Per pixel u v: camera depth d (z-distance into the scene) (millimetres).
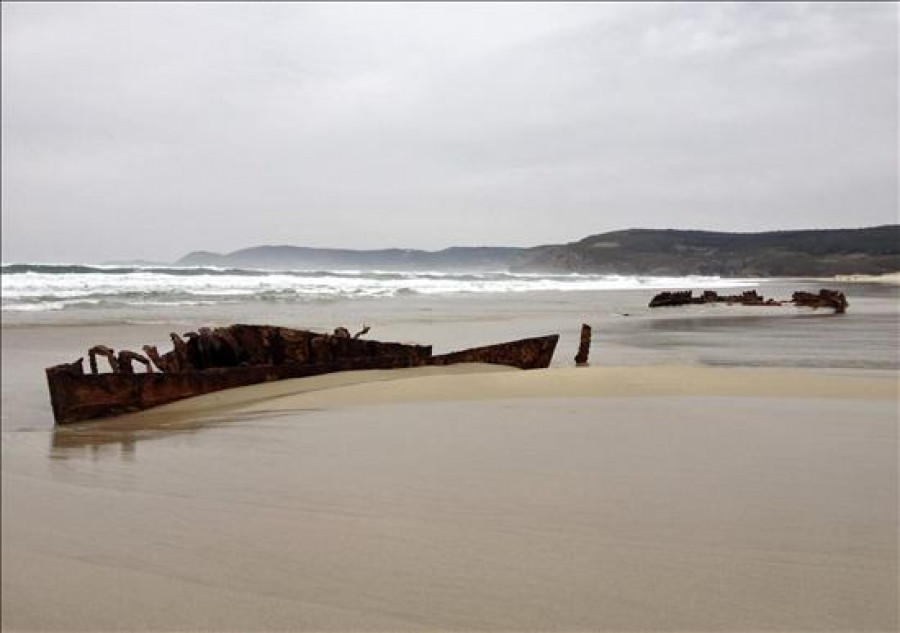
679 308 29266
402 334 18703
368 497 4156
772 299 29547
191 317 25000
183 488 4668
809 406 6844
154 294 37250
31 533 3941
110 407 8570
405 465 4824
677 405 6957
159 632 2822
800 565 2988
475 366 11727
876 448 5016
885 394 7555
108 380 8586
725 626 2521
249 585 3146
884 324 17578
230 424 6941
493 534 3473
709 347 13930
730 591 2777
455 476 4496
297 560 3354
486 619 2693
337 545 3479
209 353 10859
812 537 3291
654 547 3225
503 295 43000
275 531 3740
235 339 11164
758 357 11961
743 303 29203
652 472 4438
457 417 6590
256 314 26438
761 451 4969
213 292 39844
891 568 2943
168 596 3113
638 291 49438
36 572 3434
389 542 3465
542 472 4504
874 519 3518
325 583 3102
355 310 28656
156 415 8391
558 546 3283
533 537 3404
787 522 3490
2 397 10633
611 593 2811
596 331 18703
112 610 3016
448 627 2668
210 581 3229
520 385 8461
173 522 4008
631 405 7020
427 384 8711
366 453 5270
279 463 5152
